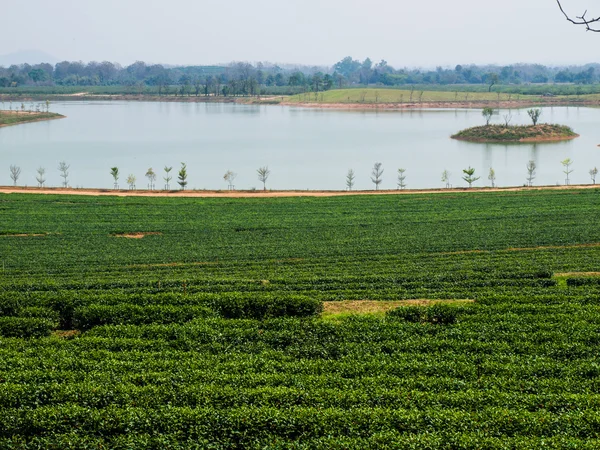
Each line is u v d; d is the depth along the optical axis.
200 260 64.56
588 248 66.19
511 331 40.50
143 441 27.86
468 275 55.72
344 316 45.59
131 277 57.81
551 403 30.27
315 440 27.38
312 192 105.94
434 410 29.66
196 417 29.08
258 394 31.14
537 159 140.00
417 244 69.31
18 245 70.44
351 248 68.06
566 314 43.03
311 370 34.94
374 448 26.73
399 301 49.78
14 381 32.88
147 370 34.66
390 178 121.75
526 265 59.06
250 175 124.94
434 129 198.88
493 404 30.55
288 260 63.91
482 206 90.38
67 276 58.78
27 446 27.89
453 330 40.44
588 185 107.12
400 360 36.12
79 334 42.50
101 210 88.56
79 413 29.41
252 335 40.25
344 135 185.38
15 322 41.59
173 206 91.94
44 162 138.12
